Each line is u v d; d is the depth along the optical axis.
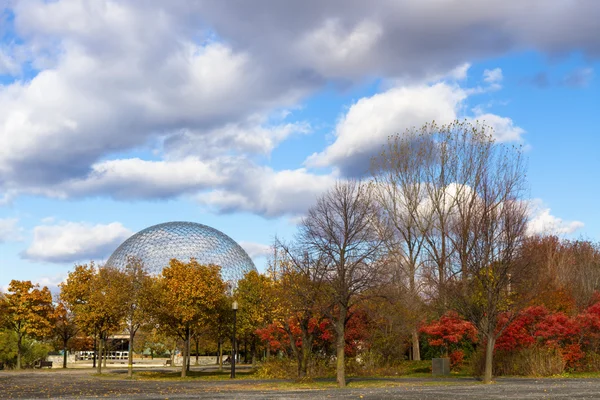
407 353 55.94
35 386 35.41
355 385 32.25
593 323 38.84
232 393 28.11
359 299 35.72
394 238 53.06
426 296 53.72
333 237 33.88
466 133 53.06
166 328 46.19
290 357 43.91
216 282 47.53
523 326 39.44
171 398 24.97
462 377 37.94
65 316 67.12
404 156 55.06
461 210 48.19
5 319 63.25
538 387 28.00
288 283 37.69
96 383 38.47
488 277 35.06
